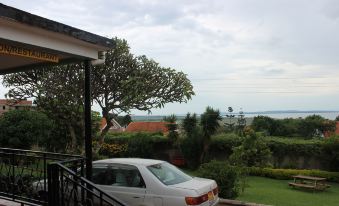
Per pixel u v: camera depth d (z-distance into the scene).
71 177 6.55
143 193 8.01
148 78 18.61
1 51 6.47
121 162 8.63
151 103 19.03
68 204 6.40
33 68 8.67
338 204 15.23
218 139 28.59
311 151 26.28
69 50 7.36
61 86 18.17
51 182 6.34
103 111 18.88
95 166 8.75
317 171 24.94
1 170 8.03
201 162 28.84
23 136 18.97
